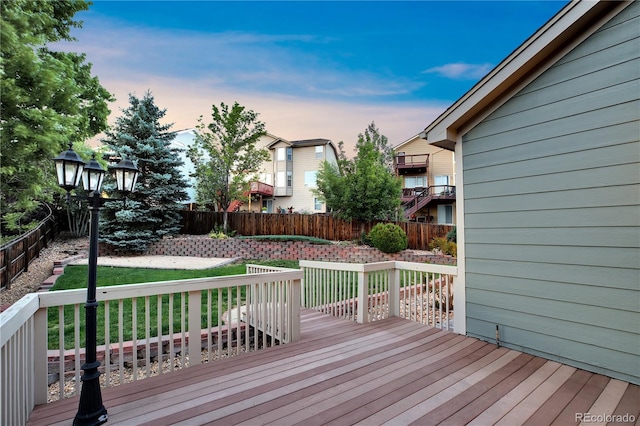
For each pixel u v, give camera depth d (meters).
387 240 10.45
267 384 2.53
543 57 3.04
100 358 3.58
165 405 2.20
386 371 2.77
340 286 4.71
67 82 5.28
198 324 2.98
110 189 10.69
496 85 3.22
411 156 19.98
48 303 2.28
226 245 11.36
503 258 3.35
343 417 2.06
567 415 2.09
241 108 12.81
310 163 22.56
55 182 6.03
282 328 3.55
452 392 2.40
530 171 3.15
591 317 2.73
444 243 10.64
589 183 2.76
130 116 11.80
